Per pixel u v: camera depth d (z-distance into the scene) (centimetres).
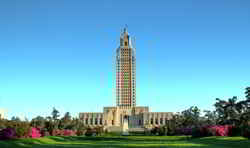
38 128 9194
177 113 19175
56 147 5631
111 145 6328
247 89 9988
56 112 15200
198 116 17088
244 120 9000
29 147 5769
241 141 6391
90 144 6862
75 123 15750
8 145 5603
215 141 7169
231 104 11088
